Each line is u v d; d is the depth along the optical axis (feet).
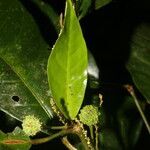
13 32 1.90
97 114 1.55
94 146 1.60
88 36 2.11
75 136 1.83
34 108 1.85
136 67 2.09
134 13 2.20
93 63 2.05
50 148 1.98
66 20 1.41
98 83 2.01
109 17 2.16
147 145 2.10
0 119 1.98
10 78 1.87
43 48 1.91
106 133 2.00
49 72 1.48
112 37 2.14
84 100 1.93
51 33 1.93
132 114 2.07
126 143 2.02
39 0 1.97
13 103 1.84
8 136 1.66
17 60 1.88
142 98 2.10
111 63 2.11
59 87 1.51
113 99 2.05
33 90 1.87
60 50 1.45
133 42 2.15
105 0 1.84
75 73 1.50
